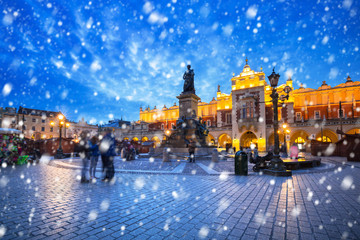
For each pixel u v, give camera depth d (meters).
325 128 32.34
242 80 40.38
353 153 16.47
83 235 3.05
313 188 6.31
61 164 12.68
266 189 6.14
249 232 3.19
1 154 12.24
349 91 36.94
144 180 7.52
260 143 36.69
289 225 3.46
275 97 9.40
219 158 17.69
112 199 4.96
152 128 56.78
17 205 4.46
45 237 2.97
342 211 4.18
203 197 5.20
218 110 45.59
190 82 20.22
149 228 3.32
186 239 2.95
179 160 15.82
